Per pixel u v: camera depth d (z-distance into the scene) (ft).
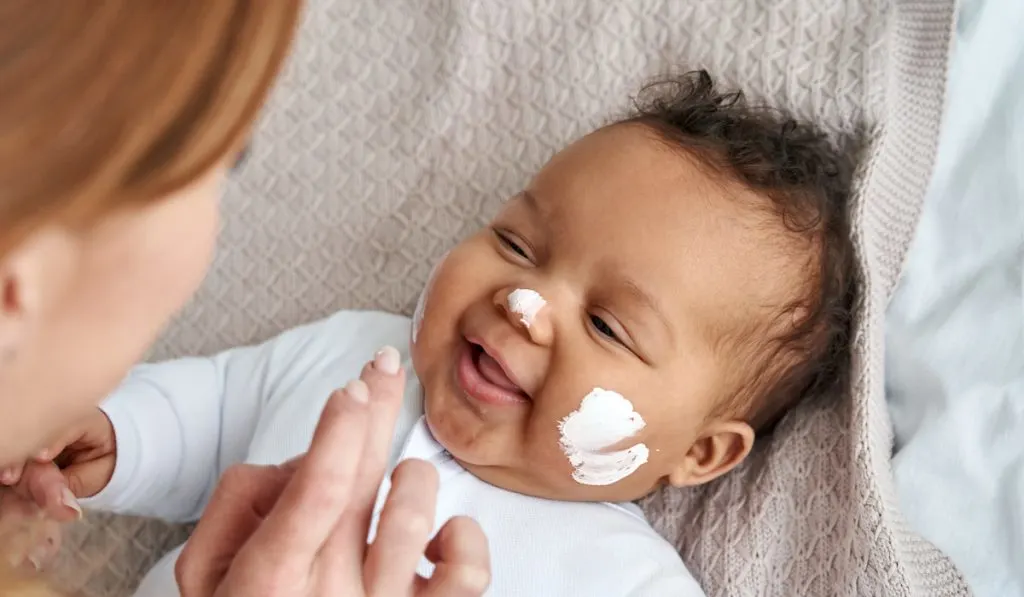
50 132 0.93
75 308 1.12
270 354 3.42
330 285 3.76
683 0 3.51
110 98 0.95
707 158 2.92
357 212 3.78
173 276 1.18
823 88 3.27
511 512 3.00
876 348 3.08
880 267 3.20
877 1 3.29
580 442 2.81
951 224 3.37
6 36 0.94
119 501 2.98
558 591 2.88
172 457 3.12
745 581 3.07
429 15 3.83
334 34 3.90
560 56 3.66
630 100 3.56
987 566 2.92
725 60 3.43
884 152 3.18
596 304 2.79
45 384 1.19
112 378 1.26
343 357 3.37
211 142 1.01
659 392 2.82
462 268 2.93
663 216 2.81
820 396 3.21
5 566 1.56
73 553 3.29
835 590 2.91
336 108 3.86
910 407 3.22
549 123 3.66
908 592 2.76
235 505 1.57
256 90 1.03
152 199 1.03
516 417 2.84
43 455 2.38
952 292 3.29
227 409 3.36
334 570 1.47
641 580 2.93
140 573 3.39
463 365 2.85
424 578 1.65
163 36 0.97
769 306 2.89
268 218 3.83
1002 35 3.43
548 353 2.78
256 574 1.38
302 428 3.15
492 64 3.75
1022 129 3.34
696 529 3.21
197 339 3.76
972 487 3.00
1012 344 3.13
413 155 3.77
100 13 0.95
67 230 1.01
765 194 2.90
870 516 2.85
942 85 3.29
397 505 1.54
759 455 3.23
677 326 2.80
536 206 2.93
